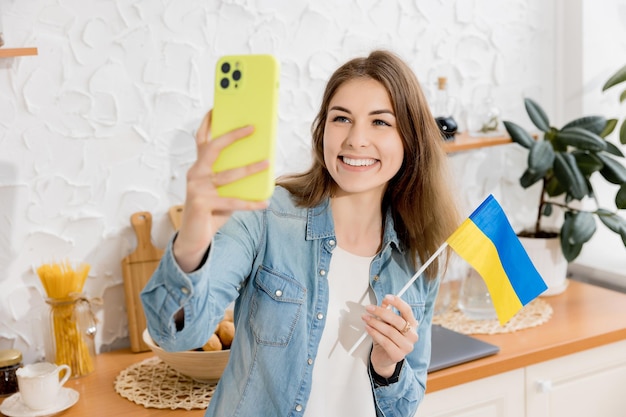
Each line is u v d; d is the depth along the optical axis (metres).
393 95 1.40
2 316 2.00
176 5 2.07
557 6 2.66
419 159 1.47
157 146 2.11
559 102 2.72
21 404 1.77
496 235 1.48
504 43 2.58
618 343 2.21
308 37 2.25
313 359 1.41
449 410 1.95
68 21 1.96
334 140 1.40
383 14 2.36
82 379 1.93
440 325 2.23
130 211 2.10
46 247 2.02
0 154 1.94
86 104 2.01
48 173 1.99
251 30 2.17
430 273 1.54
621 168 2.38
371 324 1.37
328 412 1.44
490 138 2.39
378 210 1.50
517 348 2.05
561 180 2.32
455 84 2.52
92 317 1.96
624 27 2.68
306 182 1.50
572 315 2.30
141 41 2.04
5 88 1.92
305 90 2.28
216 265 1.29
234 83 1.05
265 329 1.39
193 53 2.11
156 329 1.13
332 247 1.44
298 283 1.41
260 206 1.02
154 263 2.12
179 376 1.92
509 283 1.50
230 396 1.41
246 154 1.03
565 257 2.38
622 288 2.60
